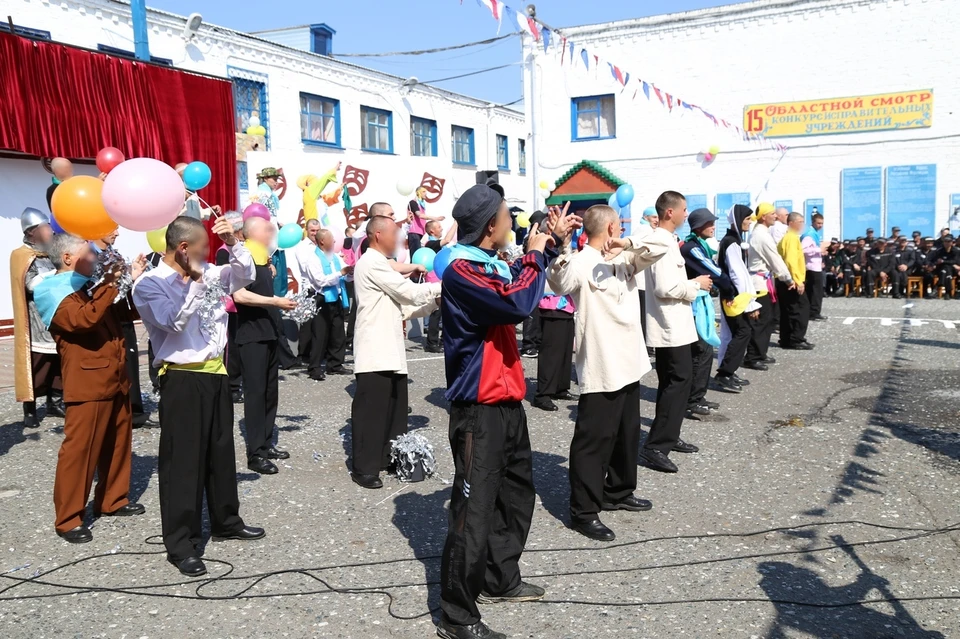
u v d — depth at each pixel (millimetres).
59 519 4594
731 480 5520
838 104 19000
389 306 5574
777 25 19281
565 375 8000
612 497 4945
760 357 9602
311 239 9648
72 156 12242
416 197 12227
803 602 3730
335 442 6695
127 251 13938
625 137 20828
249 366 5773
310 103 19750
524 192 30953
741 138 19859
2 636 3541
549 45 21094
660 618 3602
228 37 16906
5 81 11289
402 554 4371
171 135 13852
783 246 10898
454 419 3535
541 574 4070
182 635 3531
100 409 4672
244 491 5457
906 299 17688
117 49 14320
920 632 3453
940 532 4523
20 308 6910
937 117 18250
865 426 6844
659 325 5617
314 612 3717
